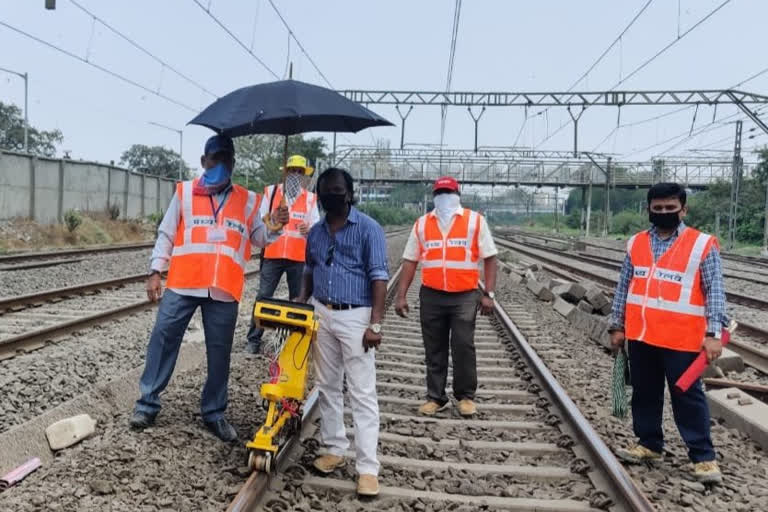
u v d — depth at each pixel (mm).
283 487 4223
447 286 5891
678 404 4617
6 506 3680
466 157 58844
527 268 22984
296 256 7395
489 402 6484
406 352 8719
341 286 4352
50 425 4664
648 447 4883
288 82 4508
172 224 4984
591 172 61312
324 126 4902
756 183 56719
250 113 4371
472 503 4148
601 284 19125
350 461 4758
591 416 5914
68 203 30062
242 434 5094
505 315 10484
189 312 4961
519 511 4102
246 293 13305
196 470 4320
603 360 8672
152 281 4938
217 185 4883
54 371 6543
